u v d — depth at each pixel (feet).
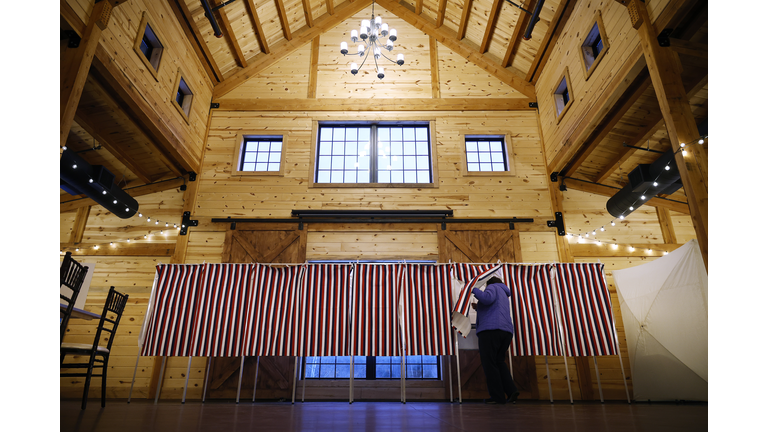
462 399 20.44
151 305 18.16
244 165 25.96
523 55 26.81
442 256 23.29
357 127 27.22
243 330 17.97
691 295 17.62
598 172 24.48
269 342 17.80
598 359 21.36
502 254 23.34
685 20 14.88
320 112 26.96
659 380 18.65
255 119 26.63
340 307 18.34
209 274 18.65
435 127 26.63
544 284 18.78
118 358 21.09
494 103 27.22
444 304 18.48
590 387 20.76
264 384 20.62
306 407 14.29
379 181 25.80
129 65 18.29
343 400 20.31
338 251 23.36
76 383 20.52
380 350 17.72
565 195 24.75
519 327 18.17
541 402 18.92
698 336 17.24
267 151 26.40
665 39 15.25
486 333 15.80
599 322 18.22
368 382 21.07
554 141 24.48
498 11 25.30
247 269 18.75
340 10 30.01
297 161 25.59
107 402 16.60
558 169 24.16
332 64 28.35
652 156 22.79
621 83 17.47
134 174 24.29
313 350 17.72
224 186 24.77
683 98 14.38
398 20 29.96
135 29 18.83
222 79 27.45
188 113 24.02
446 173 25.40
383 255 23.34
